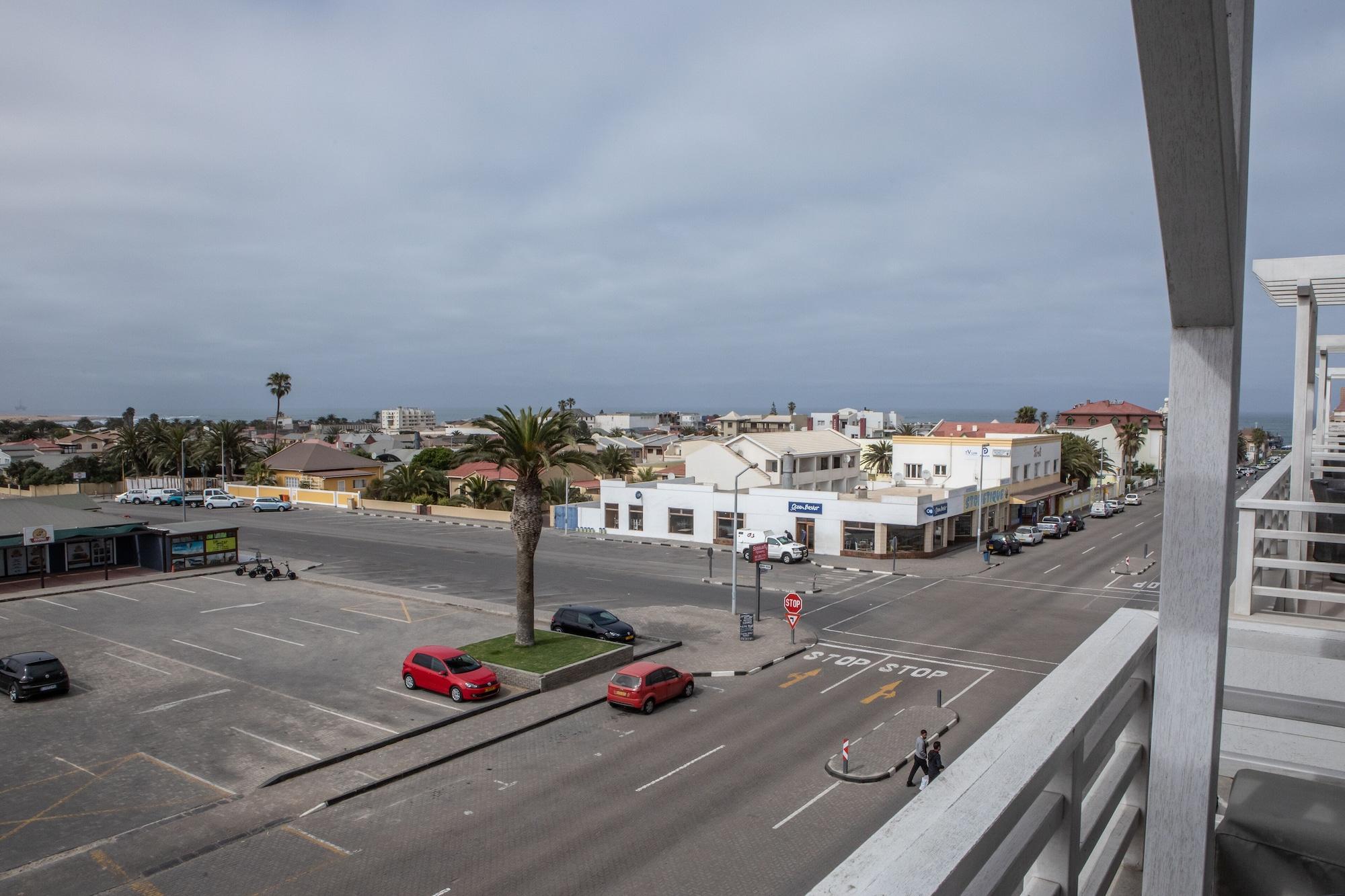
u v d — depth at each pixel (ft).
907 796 60.85
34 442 531.09
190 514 253.24
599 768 67.31
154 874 51.24
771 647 103.76
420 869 51.49
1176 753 9.00
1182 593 8.86
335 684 88.38
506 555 179.73
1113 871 10.14
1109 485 304.50
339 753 69.56
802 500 182.39
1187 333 8.64
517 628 99.60
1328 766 17.13
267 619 118.01
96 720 77.51
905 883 5.42
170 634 109.40
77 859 53.16
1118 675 9.55
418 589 140.36
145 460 323.37
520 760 69.36
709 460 227.20
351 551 183.21
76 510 160.35
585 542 198.08
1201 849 8.93
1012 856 7.11
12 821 58.13
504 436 95.86
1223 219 7.41
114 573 154.92
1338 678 17.06
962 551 184.75
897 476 238.27
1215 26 6.28
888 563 167.84
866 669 94.79
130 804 60.80
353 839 55.62
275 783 64.13
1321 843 10.09
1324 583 27.32
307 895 48.75
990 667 95.40
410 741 72.90
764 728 75.97
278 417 401.49
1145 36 6.64
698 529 197.98
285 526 228.43
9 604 127.75
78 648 102.27
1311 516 27.81
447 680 83.71
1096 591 139.95
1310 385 27.84
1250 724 18.04
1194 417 8.66
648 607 127.54
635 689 80.38
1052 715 8.26
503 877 50.37
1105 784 10.35
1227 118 6.93
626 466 275.39
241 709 80.53
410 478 273.33
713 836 55.21
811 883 49.26
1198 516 8.70
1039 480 238.48
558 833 56.03
